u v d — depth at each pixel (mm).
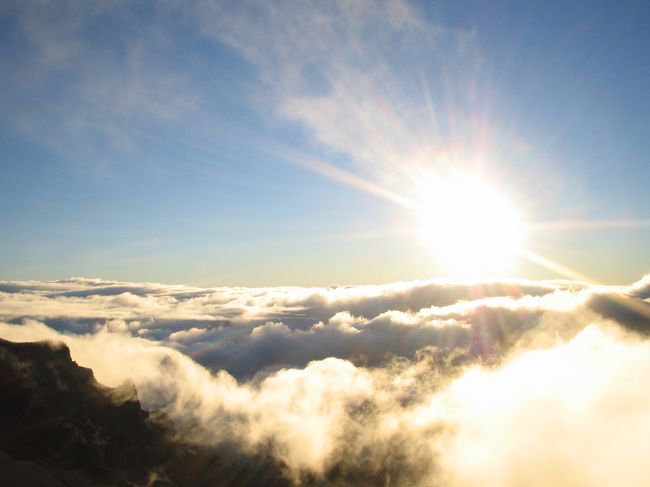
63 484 43781
